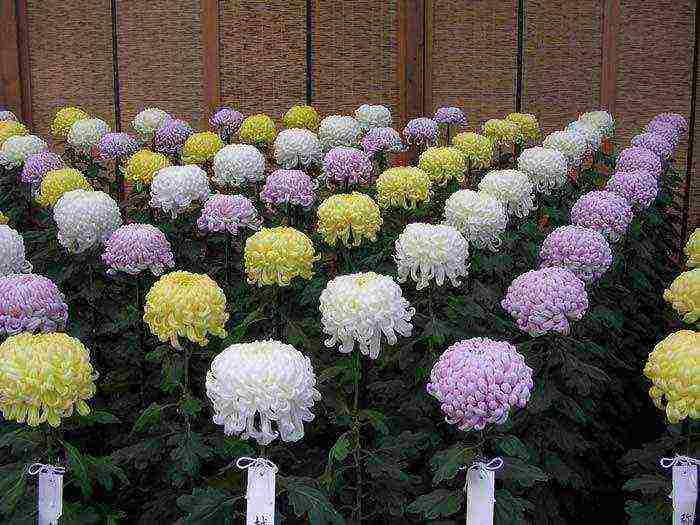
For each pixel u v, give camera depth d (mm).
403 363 2115
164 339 1909
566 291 1940
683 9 5711
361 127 4559
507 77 5832
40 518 1645
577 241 2422
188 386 2111
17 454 1979
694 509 1606
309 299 2562
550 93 5828
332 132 4223
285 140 3805
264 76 5828
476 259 2703
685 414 1614
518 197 3041
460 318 2373
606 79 5777
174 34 5801
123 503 2242
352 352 1953
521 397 1548
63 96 5910
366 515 1887
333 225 2643
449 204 2680
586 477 2420
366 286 1816
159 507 2027
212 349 2285
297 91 5859
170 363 2027
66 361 1606
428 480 2037
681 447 1812
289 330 2273
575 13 5754
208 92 5824
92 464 1754
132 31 5832
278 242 2270
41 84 5906
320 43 5816
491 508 1553
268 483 1492
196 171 3066
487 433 1660
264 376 1467
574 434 2076
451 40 5816
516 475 1594
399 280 2260
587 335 2611
